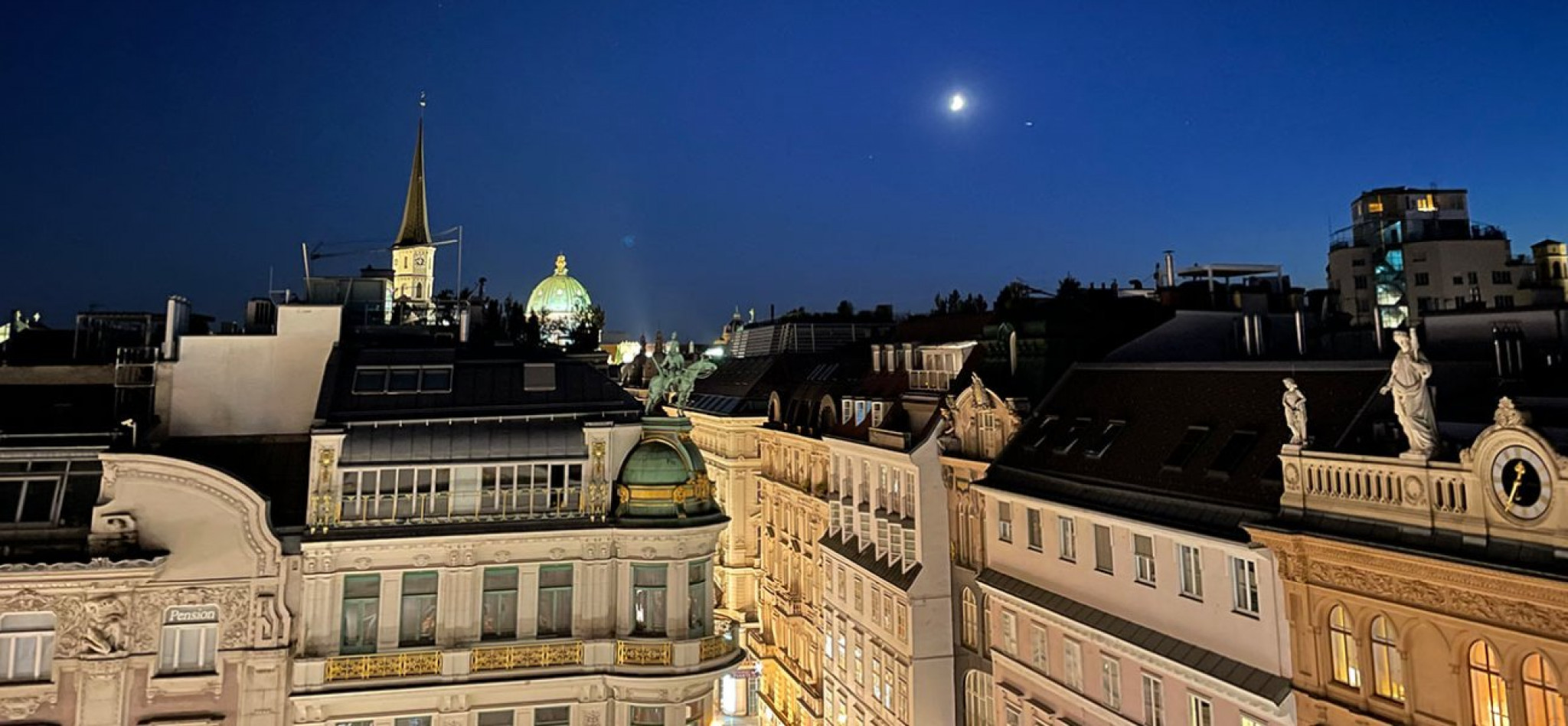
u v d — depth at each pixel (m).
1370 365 29.20
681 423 35.19
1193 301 50.25
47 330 44.62
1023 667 38.78
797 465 65.56
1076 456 38.31
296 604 30.69
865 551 52.09
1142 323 47.38
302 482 33.69
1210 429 33.09
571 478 33.62
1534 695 20.25
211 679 29.66
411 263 127.12
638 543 32.81
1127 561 32.91
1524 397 27.11
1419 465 22.98
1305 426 26.72
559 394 35.94
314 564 30.66
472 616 31.75
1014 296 58.97
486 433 33.78
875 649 49.81
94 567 28.47
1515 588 20.28
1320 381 30.47
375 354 36.38
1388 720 23.14
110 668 28.83
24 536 29.53
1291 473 26.67
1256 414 31.81
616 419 35.03
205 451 34.78
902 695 45.91
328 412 33.16
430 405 34.50
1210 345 46.72
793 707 63.69
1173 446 33.91
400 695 30.41
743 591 73.12
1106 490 34.88
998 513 41.69
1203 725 28.97
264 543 30.50
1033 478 39.38
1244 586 27.95
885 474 50.50
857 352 72.06
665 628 32.75
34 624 28.80
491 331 58.31
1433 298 79.62
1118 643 32.28
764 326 99.44
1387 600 23.31
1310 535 25.05
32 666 28.66
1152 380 38.44
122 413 35.56
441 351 37.12
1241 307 50.00
